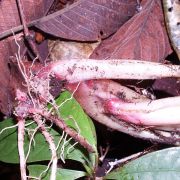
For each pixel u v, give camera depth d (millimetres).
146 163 220
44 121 223
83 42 262
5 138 228
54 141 227
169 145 252
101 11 250
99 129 264
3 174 276
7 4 239
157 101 229
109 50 249
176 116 227
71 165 256
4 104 239
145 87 253
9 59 236
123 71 229
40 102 226
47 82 228
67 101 224
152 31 252
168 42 252
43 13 248
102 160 262
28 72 230
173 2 247
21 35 247
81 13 250
